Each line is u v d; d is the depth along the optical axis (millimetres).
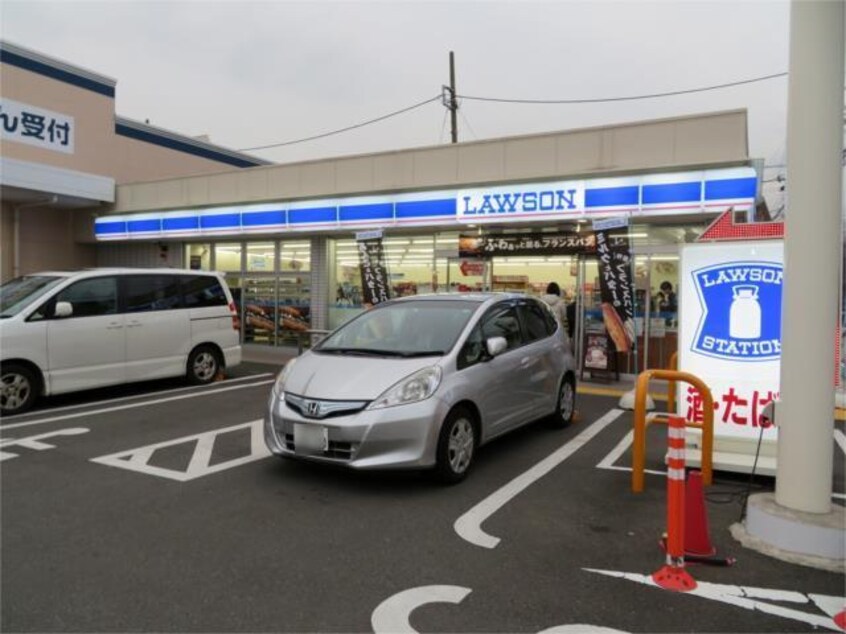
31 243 16609
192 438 6637
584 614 3170
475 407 5449
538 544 4016
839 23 3852
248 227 13773
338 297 13945
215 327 10180
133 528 4230
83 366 8344
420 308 6277
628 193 9828
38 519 4383
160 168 19703
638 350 10844
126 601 3270
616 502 4801
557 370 7047
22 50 15719
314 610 3195
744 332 5441
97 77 17625
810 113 3873
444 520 4406
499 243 11664
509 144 11141
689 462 5457
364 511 4566
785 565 3734
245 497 4844
